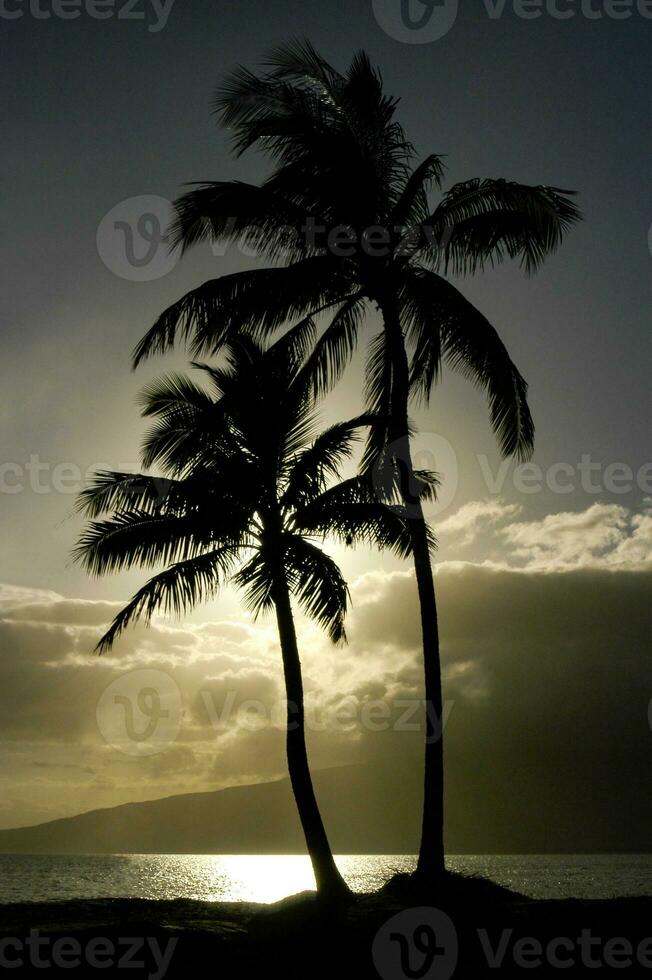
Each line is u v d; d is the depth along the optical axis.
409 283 21.61
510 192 22.12
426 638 20.59
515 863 187.25
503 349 21.48
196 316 21.59
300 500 21.66
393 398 21.77
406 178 23.03
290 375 22.73
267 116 22.56
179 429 22.39
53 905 19.83
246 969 13.65
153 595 21.31
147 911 19.30
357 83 22.94
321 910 18.20
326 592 20.81
